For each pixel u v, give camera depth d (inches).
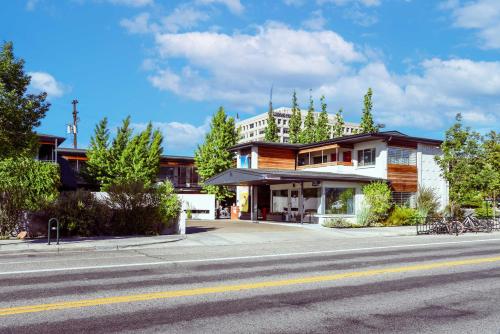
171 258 533.3
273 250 637.9
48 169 871.7
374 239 855.7
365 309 283.6
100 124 1598.2
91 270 433.1
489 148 1411.2
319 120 2030.0
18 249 604.1
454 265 479.2
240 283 366.6
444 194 1443.2
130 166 1611.7
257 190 1494.8
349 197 1266.0
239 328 239.6
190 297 313.3
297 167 1576.0
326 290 341.1
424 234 999.0
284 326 244.2
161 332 230.8
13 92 656.4
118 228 826.8
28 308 278.1
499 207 1514.5
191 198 1569.9
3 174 821.9
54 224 767.1
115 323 246.8
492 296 323.9
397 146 1349.7
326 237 879.1
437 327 245.3
